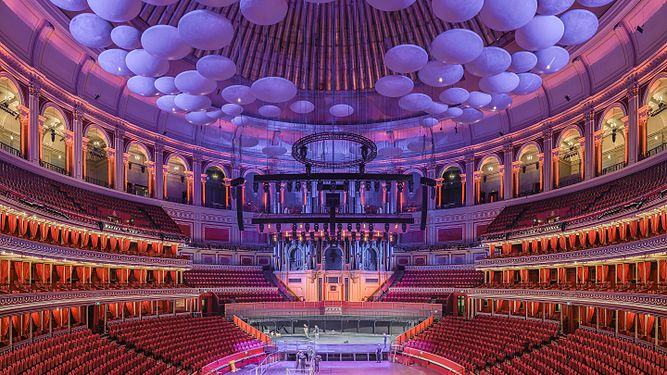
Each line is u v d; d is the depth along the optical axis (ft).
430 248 151.43
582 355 75.87
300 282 148.97
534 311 116.67
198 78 73.56
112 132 125.49
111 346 83.97
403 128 153.28
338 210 151.23
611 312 94.27
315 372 103.60
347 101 144.66
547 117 125.70
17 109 104.73
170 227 131.23
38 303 77.10
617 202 94.02
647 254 75.31
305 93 143.13
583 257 95.45
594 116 111.34
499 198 141.79
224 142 154.71
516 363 85.71
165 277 131.95
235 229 153.79
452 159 151.84
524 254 117.08
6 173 87.71
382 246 152.25
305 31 129.80
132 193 136.67
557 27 64.28
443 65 70.79
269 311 132.87
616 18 92.94
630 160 97.71
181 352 95.35
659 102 103.50
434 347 109.19
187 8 113.70
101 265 103.45
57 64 104.17
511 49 109.70
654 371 61.36
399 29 125.80
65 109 109.50
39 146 99.66
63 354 71.00
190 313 129.18
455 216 149.69
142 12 107.55
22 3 87.30
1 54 87.10
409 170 157.38
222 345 106.01
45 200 91.81
